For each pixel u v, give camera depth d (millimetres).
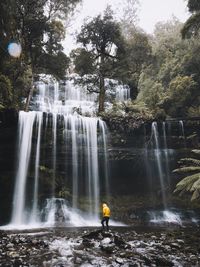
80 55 24953
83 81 26516
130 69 27141
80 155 21016
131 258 9719
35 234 14078
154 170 22312
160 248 11109
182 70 29781
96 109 32094
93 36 25031
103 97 25719
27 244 11469
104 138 21516
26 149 19750
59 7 24094
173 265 9102
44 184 20359
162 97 28234
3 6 19234
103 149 21453
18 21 23125
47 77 33406
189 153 22047
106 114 23000
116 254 10234
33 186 20062
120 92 33344
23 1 22250
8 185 19766
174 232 15008
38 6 22750
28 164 19875
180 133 22219
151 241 12539
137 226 18016
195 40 29281
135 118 21922
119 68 26219
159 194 22375
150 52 26344
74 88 34781
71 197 20828
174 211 21750
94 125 21438
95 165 21312
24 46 23750
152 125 21906
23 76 24797
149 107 27922
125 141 21734
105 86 27469
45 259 9602
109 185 21906
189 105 27094
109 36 25078
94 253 10344
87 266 8977
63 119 20766
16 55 22281
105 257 9883
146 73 33562
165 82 31625
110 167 21812
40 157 20203
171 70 31219
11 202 19625
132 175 22422
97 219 20469
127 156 21703
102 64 25453
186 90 26922
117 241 11586
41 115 20266
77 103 34031
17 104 23359
